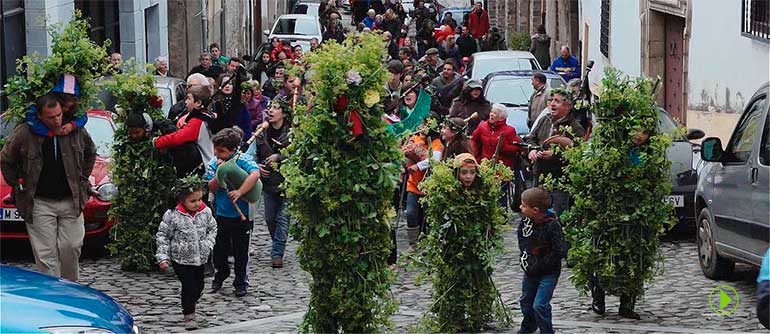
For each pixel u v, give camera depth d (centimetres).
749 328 1213
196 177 1275
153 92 1548
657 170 1266
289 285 1478
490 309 1227
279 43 3312
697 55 2383
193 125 1529
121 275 1533
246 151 1588
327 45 1109
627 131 1268
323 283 1115
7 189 1559
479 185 1216
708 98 2317
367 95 1091
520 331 1204
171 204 1541
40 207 1313
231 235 1410
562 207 1545
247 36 5425
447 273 1216
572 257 1286
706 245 1478
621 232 1267
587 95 1736
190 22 3925
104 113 1788
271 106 1605
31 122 1308
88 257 1638
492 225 1222
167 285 1476
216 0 4388
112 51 3256
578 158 1290
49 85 1340
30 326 886
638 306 1336
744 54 2109
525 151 1805
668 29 2794
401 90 2006
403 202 1733
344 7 7594
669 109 2812
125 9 3306
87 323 912
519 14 5466
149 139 1541
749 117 1409
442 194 1213
